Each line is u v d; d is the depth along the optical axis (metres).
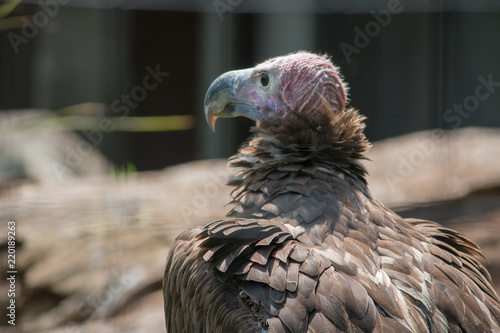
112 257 11.27
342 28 18.45
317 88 6.57
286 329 4.59
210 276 5.35
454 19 18.33
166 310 6.30
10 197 12.89
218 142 17.31
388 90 19.23
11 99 21.00
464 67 19.17
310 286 4.77
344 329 4.58
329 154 6.05
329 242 5.25
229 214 6.01
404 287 5.09
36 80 22.09
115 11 17.36
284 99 6.71
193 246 5.93
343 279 4.86
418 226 6.61
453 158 14.08
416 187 12.91
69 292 11.12
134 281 10.66
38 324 10.95
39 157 16.39
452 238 6.43
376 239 5.43
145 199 12.66
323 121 6.12
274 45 18.08
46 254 11.79
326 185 5.76
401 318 4.81
